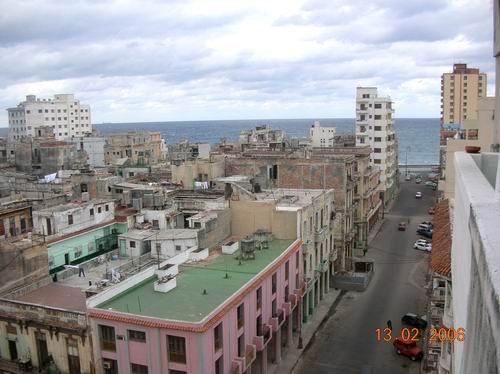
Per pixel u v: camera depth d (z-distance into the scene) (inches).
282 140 5147.6
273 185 2955.2
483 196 310.5
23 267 1668.3
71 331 1432.1
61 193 2640.3
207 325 1316.4
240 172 3026.6
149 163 5009.8
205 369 1317.7
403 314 2300.7
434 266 1251.8
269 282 1774.1
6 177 3270.2
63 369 1467.8
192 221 2059.5
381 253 3289.9
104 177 3026.6
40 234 1851.6
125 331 1375.5
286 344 2009.1
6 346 1547.7
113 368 1413.6
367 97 4788.4
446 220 1691.7
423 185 6343.5
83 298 1603.1
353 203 3206.2
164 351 1341.0
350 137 5807.1
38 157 4242.1
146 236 1993.1
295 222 2124.8
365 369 1830.7
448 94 6274.6
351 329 2171.5
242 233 2201.0
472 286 270.8
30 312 1486.2
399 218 4372.5
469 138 2444.6
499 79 524.1
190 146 5733.3
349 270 2935.5
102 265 1914.4
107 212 2206.0
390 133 4992.6
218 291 1569.9
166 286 1558.8
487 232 221.1
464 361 311.1
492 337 178.1
